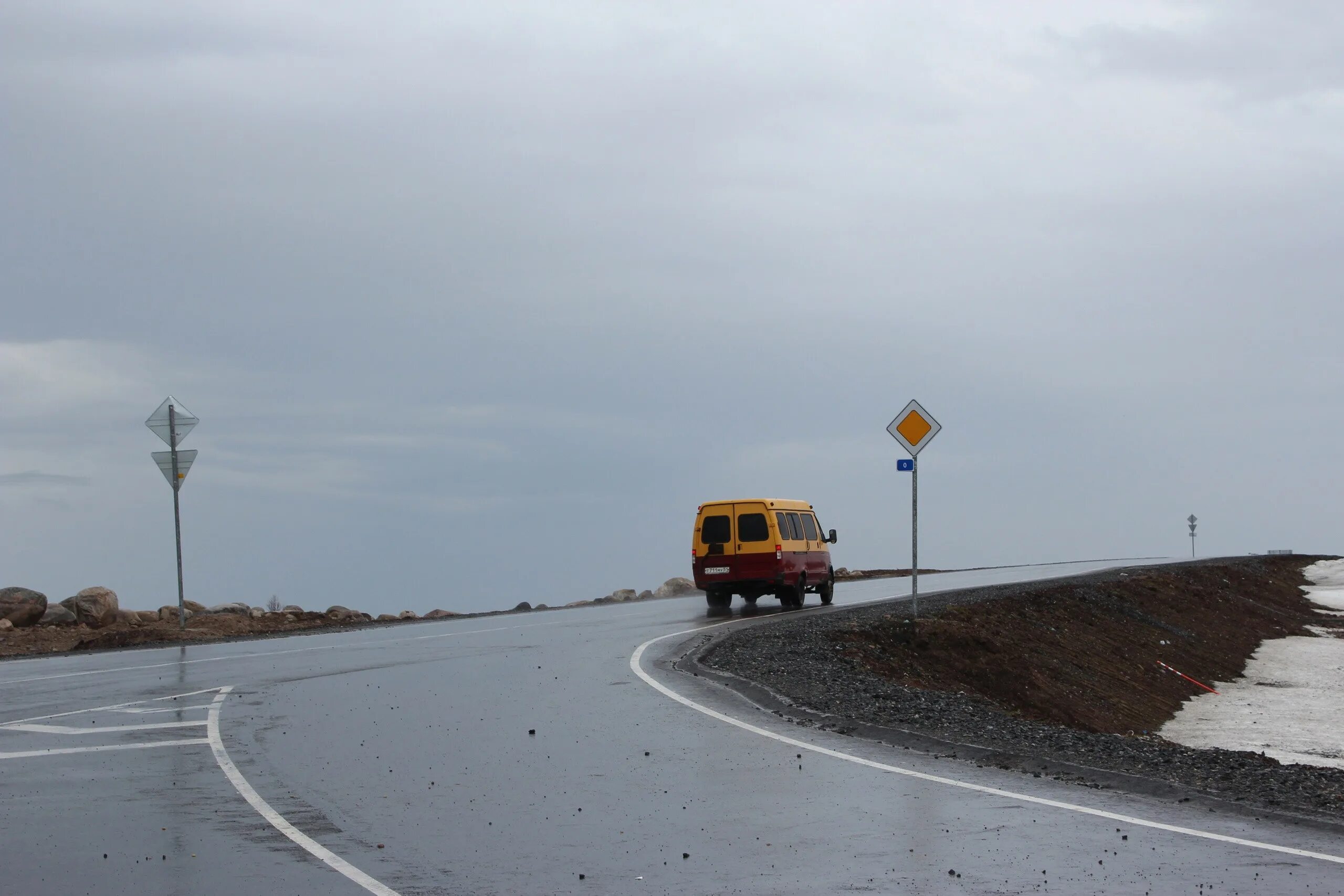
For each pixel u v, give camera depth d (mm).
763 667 16984
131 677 17891
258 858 7449
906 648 21625
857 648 20141
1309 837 7832
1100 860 7266
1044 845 7637
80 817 8625
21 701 15352
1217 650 35625
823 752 10891
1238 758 11312
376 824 8336
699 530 30172
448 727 12469
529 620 29922
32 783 9898
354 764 10562
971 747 10992
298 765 10516
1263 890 6613
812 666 17250
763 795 9133
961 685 20797
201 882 6945
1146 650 31859
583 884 6848
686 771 10086
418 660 19516
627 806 8836
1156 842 7691
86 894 6746
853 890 6691
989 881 6828
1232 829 8031
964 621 24875
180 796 9320
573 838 7914
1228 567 54656
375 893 6699
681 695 14414
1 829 8297
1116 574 44719
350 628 29750
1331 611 51875
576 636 23484
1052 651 26609
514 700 14367
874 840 7785
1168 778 9812
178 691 15914
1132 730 22938
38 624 30328
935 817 8391
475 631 25969
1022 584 37594
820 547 32781
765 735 11758
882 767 10188
